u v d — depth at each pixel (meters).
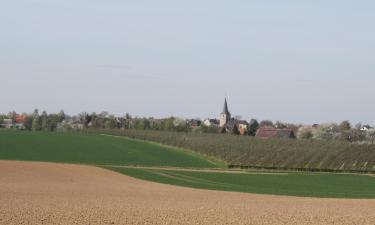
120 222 30.50
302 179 79.94
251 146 114.50
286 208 40.25
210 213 35.47
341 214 36.56
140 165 96.62
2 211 33.59
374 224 32.09
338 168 107.44
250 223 31.45
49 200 41.50
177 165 101.44
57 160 94.44
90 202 40.91
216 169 97.56
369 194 60.75
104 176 68.88
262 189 63.16
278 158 110.75
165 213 34.84
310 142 117.25
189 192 54.81
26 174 65.62
